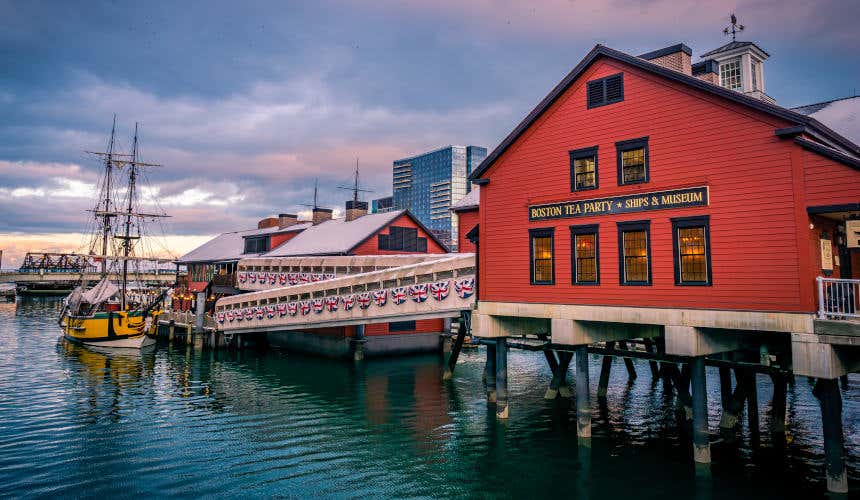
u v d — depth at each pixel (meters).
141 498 13.28
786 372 14.71
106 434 18.69
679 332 14.91
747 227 13.95
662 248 15.48
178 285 60.72
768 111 13.61
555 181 18.22
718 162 14.59
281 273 39.91
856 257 15.66
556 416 20.97
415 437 18.42
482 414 21.45
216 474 14.92
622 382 27.11
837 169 12.59
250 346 41.72
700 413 15.05
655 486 13.94
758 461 15.55
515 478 14.66
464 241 32.44
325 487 14.07
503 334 20.22
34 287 120.75
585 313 16.92
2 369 32.00
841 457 12.66
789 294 13.14
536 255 18.58
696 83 14.91
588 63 17.50
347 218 47.81
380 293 27.66
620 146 16.66
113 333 40.09
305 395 25.11
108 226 50.44
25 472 15.01
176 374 30.77
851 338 11.98
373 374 30.30
